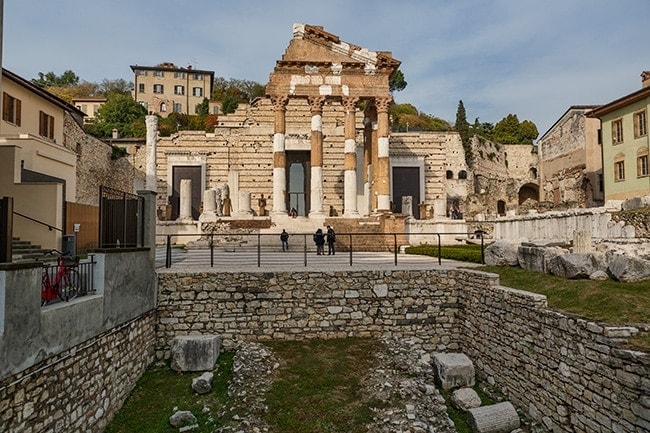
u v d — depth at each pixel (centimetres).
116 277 1198
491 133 9406
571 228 2733
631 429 827
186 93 10750
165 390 1266
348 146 3544
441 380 1302
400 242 3166
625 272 1198
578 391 975
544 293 1268
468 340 1519
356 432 1045
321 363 1355
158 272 1505
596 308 1067
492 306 1362
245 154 4731
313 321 1541
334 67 3550
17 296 782
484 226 4006
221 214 3831
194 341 1362
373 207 4022
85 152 4188
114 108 8131
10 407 762
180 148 4703
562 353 1031
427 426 1048
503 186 6856
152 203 1470
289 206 4719
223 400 1197
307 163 4791
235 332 1511
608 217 2412
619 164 4188
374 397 1171
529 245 1752
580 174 5853
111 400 1152
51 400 890
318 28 3550
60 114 3625
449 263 1916
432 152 4978
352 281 1568
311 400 1162
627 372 840
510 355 1255
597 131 5653
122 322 1227
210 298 1510
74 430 974
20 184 1923
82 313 1010
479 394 1290
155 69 10562
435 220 3731
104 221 1234
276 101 3516
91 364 1055
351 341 1520
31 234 1916
